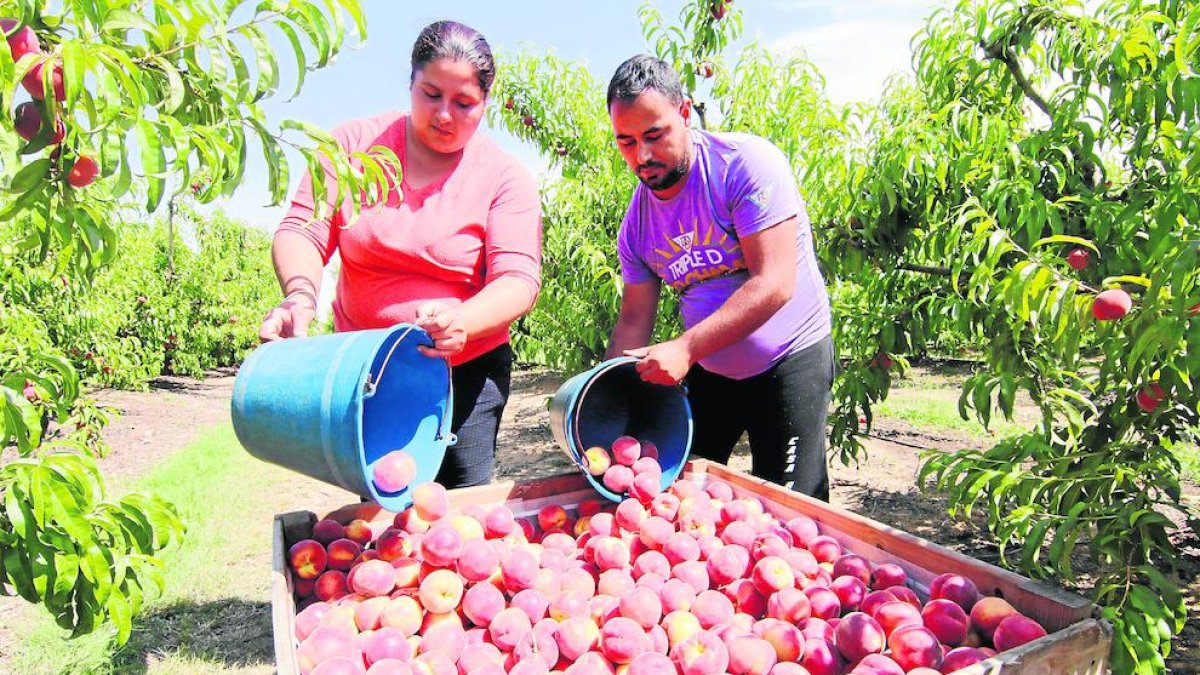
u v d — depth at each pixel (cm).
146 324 1291
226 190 127
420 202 214
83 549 172
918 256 389
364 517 171
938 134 335
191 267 1584
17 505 164
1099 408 291
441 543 143
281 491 561
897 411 739
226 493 554
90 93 105
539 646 128
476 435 230
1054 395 291
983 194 302
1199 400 206
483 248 220
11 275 543
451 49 194
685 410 200
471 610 138
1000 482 224
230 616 332
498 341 235
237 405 159
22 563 171
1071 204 308
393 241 212
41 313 823
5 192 117
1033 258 217
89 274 139
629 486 180
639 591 136
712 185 212
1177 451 498
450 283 220
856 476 516
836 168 416
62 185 126
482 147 222
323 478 153
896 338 397
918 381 993
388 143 219
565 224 583
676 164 209
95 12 114
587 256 554
